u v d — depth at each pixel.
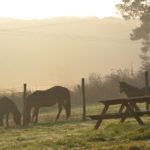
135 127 18.59
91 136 17.58
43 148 16.69
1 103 31.67
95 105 42.47
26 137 21.44
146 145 14.77
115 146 15.05
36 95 31.84
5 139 21.70
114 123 20.53
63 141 17.44
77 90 49.81
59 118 33.47
